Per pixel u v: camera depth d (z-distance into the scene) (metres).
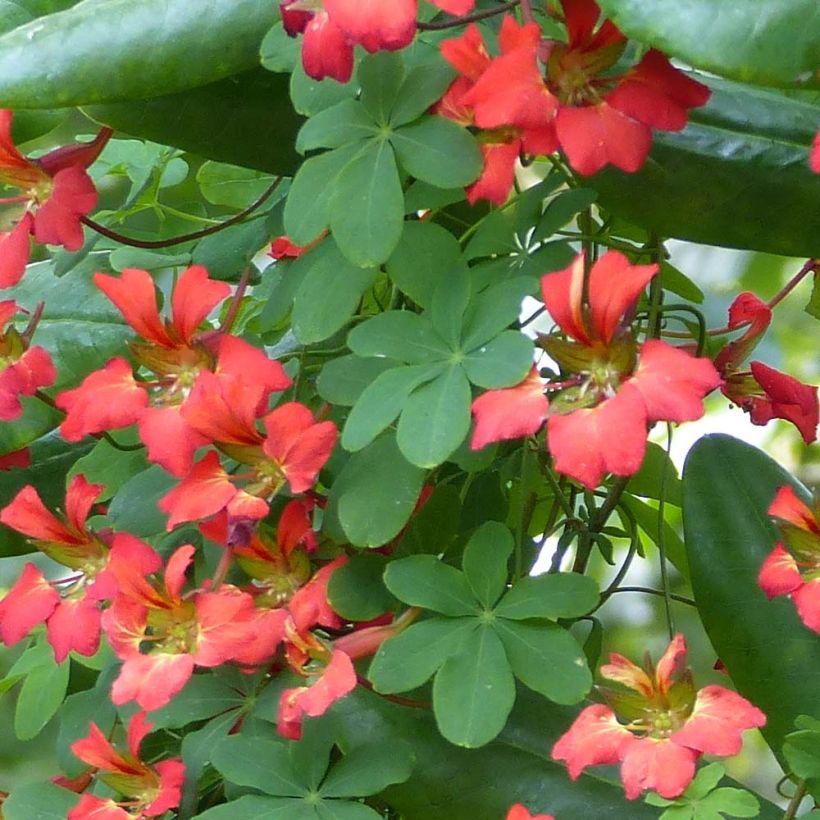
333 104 0.37
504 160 0.36
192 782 0.38
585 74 0.36
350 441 0.35
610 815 0.38
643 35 0.33
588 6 0.35
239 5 0.37
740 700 0.35
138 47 0.37
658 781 0.34
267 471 0.37
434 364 0.36
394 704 0.39
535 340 0.36
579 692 0.35
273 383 0.37
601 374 0.35
